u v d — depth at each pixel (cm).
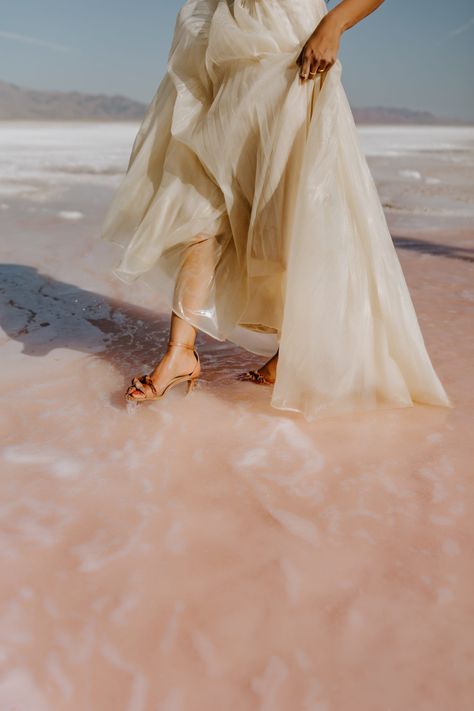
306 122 180
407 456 169
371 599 118
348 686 101
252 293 199
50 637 109
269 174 181
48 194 711
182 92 190
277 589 121
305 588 121
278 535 136
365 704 98
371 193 186
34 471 160
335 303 180
